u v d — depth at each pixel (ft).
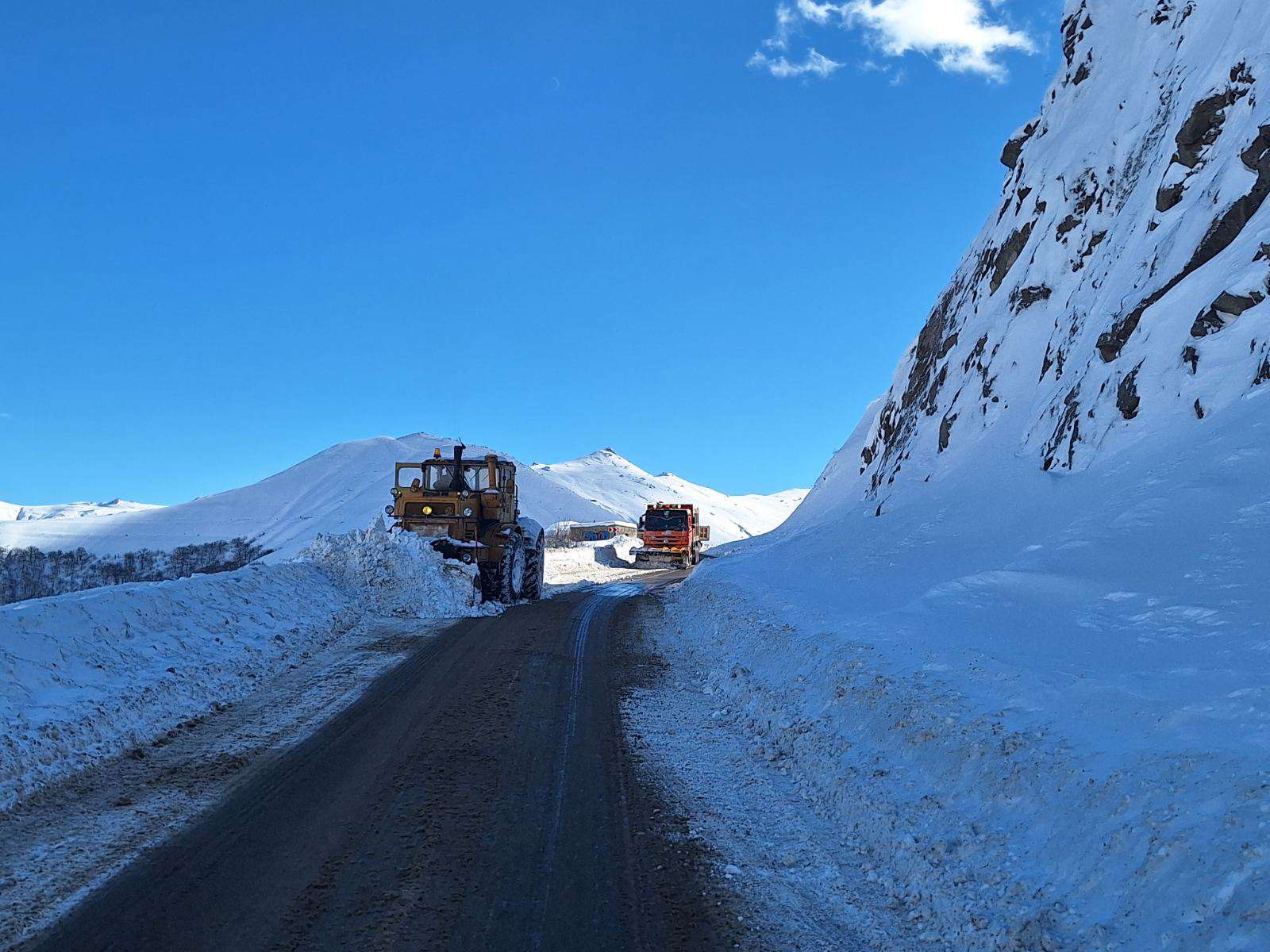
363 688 29.96
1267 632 18.07
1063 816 14.07
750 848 16.90
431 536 55.93
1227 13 53.57
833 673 25.85
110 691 24.26
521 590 61.93
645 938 13.19
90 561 528.63
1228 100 46.75
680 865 16.02
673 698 30.42
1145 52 63.41
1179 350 39.34
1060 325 56.95
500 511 58.39
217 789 19.56
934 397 73.61
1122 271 50.67
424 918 13.64
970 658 22.45
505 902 14.30
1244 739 13.51
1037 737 16.74
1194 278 41.55
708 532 142.82
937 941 12.94
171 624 31.53
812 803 19.52
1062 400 48.49
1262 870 10.16
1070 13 77.41
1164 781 13.12
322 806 18.62
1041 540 34.78
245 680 29.63
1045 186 67.26
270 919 13.47
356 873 15.28
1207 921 10.01
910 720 20.22
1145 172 55.36
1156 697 16.47
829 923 13.82
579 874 15.47
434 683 30.99
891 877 15.24
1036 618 24.94
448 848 16.51
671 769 22.03
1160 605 22.45
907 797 17.47
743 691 29.53
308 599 43.45
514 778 20.79
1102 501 34.99
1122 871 11.95
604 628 46.93
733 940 13.16
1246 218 40.52
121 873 15.05
